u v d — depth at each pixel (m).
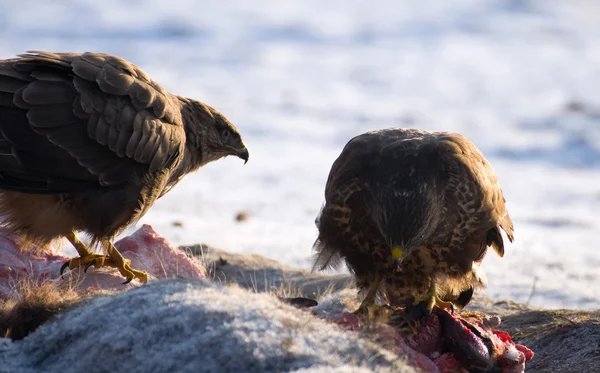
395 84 53.94
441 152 9.73
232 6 88.38
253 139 36.78
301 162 31.84
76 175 10.26
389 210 9.29
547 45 70.88
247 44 68.00
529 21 81.38
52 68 10.48
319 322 6.54
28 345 6.74
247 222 20.06
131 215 10.76
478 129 40.50
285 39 71.62
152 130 10.80
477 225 9.92
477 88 53.16
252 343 5.94
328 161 32.50
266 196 24.92
